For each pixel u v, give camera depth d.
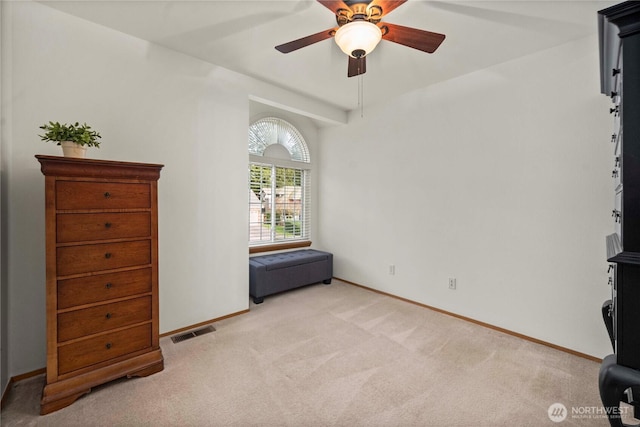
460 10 1.88
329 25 2.12
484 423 1.52
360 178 3.96
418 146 3.26
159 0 1.87
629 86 0.88
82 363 1.69
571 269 2.25
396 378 1.91
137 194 1.90
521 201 2.50
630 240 0.90
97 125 2.15
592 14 1.90
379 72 2.83
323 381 1.87
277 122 4.21
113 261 1.80
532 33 2.13
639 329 0.89
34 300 1.93
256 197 4.01
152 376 1.91
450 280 2.99
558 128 2.29
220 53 2.55
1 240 1.76
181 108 2.57
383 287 3.69
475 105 2.78
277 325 2.74
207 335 2.53
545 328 2.38
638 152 0.87
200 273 2.72
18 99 1.86
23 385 1.82
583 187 2.19
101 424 1.50
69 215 1.64
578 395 1.74
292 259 3.71
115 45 2.22
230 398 1.70
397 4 1.56
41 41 1.93
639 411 1.04
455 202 2.94
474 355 2.21
